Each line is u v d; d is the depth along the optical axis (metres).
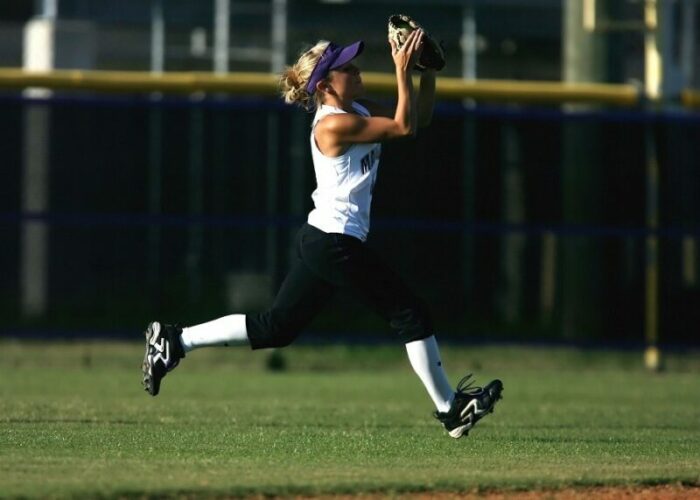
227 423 26.92
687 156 45.12
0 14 64.31
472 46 57.25
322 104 22.05
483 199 44.56
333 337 43.91
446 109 44.41
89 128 43.78
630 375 44.09
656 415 31.27
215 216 43.88
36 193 43.62
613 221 44.88
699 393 38.12
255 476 19.12
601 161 44.81
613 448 23.80
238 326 22.39
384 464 20.86
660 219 44.97
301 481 18.61
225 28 56.19
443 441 24.36
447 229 44.44
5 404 30.52
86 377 39.97
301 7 58.34
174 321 43.62
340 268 21.44
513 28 59.62
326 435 24.89
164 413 28.95
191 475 19.16
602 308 44.78
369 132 21.14
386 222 44.25
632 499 18.45
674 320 45.03
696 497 18.66
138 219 43.75
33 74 44.38
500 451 23.00
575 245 44.81
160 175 43.88
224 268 43.88
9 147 43.59
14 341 45.19
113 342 45.22
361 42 21.83
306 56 22.03
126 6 59.25
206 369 44.38
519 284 44.62
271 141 44.00
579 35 47.44
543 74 59.66
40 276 43.56
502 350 46.28
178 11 59.38
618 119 44.81
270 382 39.94
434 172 44.38
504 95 45.22
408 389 38.16
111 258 43.69
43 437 23.58
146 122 43.91
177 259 43.78
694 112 47.22
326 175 21.50
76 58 53.22
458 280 44.44
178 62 59.22
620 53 47.66
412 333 21.89
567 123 44.75
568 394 37.47
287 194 44.03
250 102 43.94
